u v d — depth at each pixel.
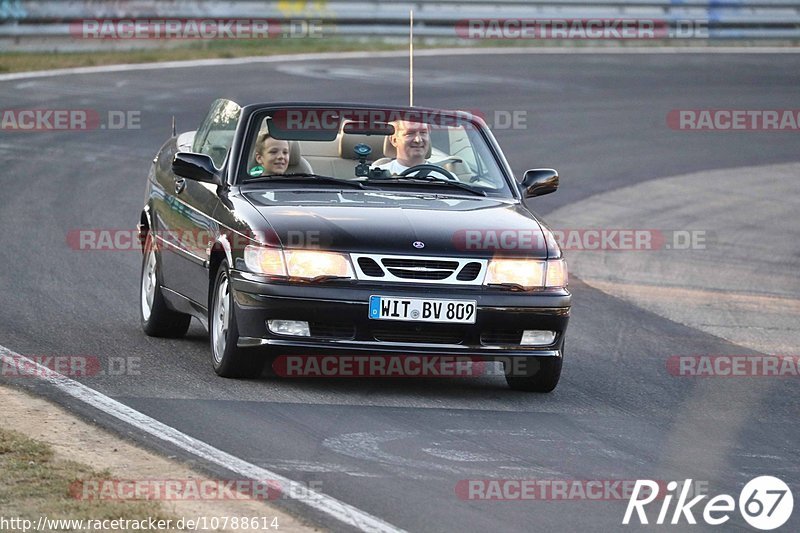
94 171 45.66
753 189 51.34
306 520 14.41
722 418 21.19
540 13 83.12
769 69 79.75
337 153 23.14
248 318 20.39
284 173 22.69
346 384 21.39
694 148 58.97
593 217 44.78
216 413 18.89
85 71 66.12
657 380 23.91
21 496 14.55
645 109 66.62
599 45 86.50
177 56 72.50
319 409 19.52
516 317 20.69
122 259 32.69
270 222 20.69
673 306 32.41
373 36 80.94
